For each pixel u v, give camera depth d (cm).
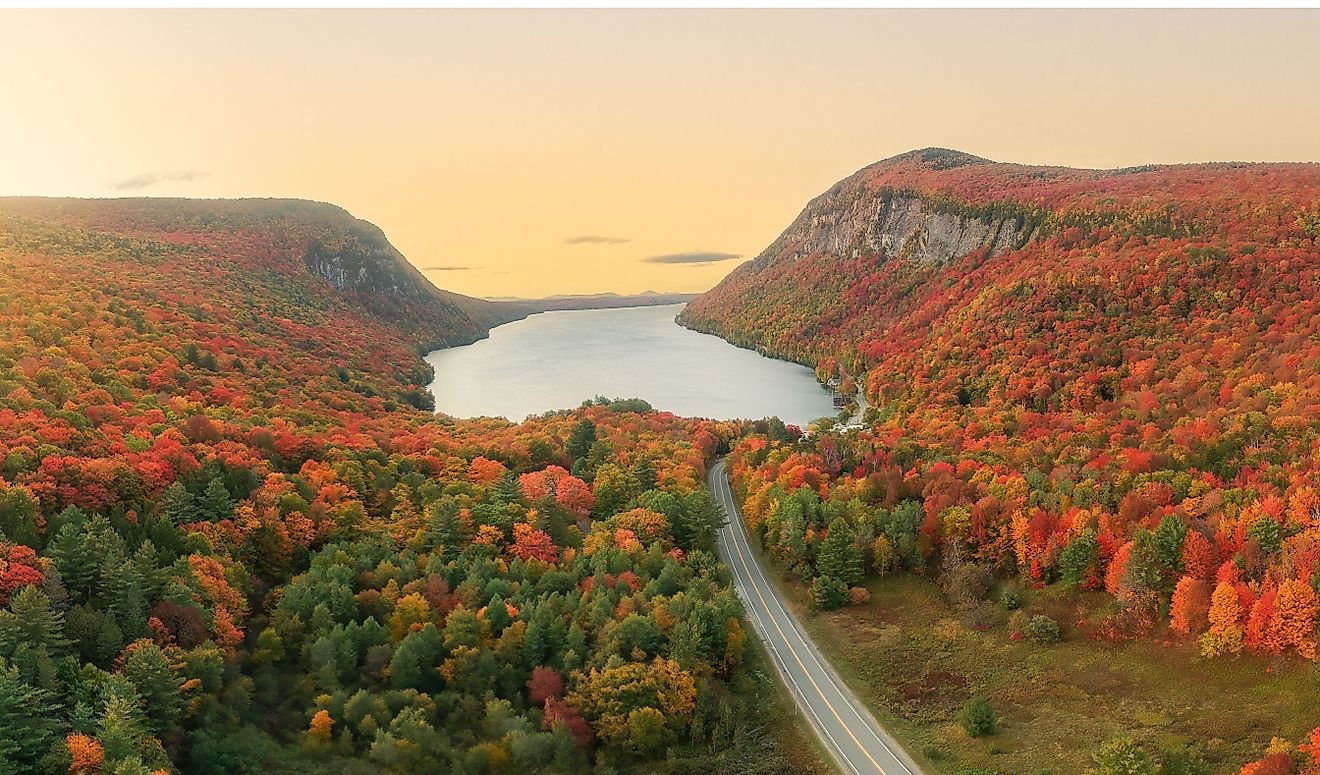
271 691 9406
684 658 9969
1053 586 12088
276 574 11856
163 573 9688
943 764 8806
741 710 10000
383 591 11062
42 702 7650
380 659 9850
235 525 11844
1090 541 11694
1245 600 9825
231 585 10650
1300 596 9356
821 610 12669
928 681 10638
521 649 10156
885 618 12312
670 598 11231
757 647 11581
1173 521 11081
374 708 9138
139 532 10875
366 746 8894
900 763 8894
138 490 11850
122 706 7619
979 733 9238
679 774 8962
